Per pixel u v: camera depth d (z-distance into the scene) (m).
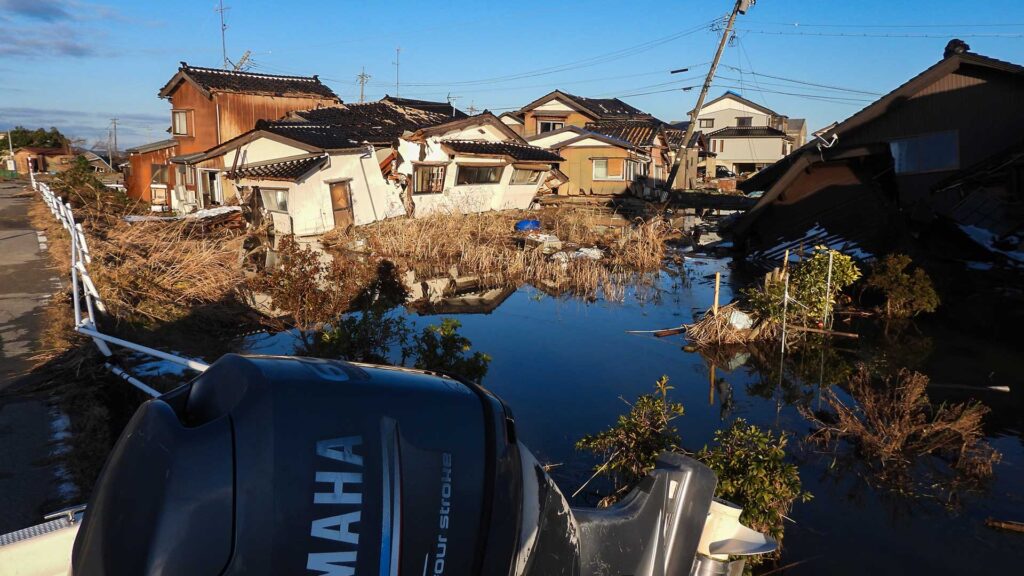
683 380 7.79
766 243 17.28
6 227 16.11
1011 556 4.29
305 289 9.50
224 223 20.11
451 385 2.02
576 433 6.12
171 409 1.75
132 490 1.56
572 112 42.62
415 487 1.64
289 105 30.75
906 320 10.66
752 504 3.91
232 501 1.47
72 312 8.30
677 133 48.06
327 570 1.47
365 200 21.97
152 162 31.62
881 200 15.03
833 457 5.76
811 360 8.63
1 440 4.89
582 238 20.02
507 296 12.70
